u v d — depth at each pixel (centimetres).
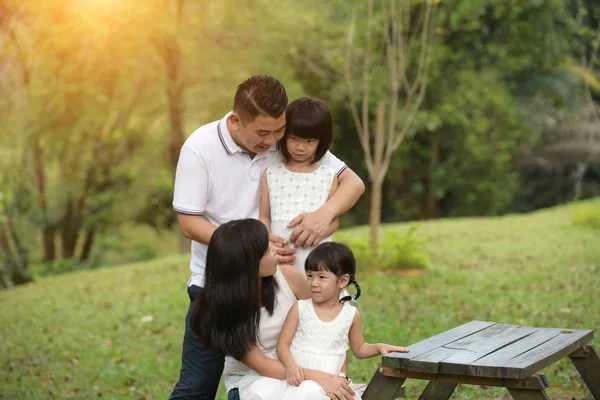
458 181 2156
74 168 1889
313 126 405
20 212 1858
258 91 370
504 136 2103
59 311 983
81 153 1828
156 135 1955
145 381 650
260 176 415
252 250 366
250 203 407
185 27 1530
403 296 892
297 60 1892
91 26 1481
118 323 886
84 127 1762
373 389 365
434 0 1105
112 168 1912
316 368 373
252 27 1630
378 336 713
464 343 380
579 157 2275
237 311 367
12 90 1773
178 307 937
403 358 349
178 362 696
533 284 930
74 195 1875
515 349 366
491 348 367
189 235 390
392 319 780
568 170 2414
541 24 2042
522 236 1357
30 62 1738
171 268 1243
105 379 664
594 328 702
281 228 411
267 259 372
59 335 850
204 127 396
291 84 1714
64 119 1706
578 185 2298
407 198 2334
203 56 1585
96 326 880
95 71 1628
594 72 2175
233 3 1562
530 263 1077
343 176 428
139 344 782
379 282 974
